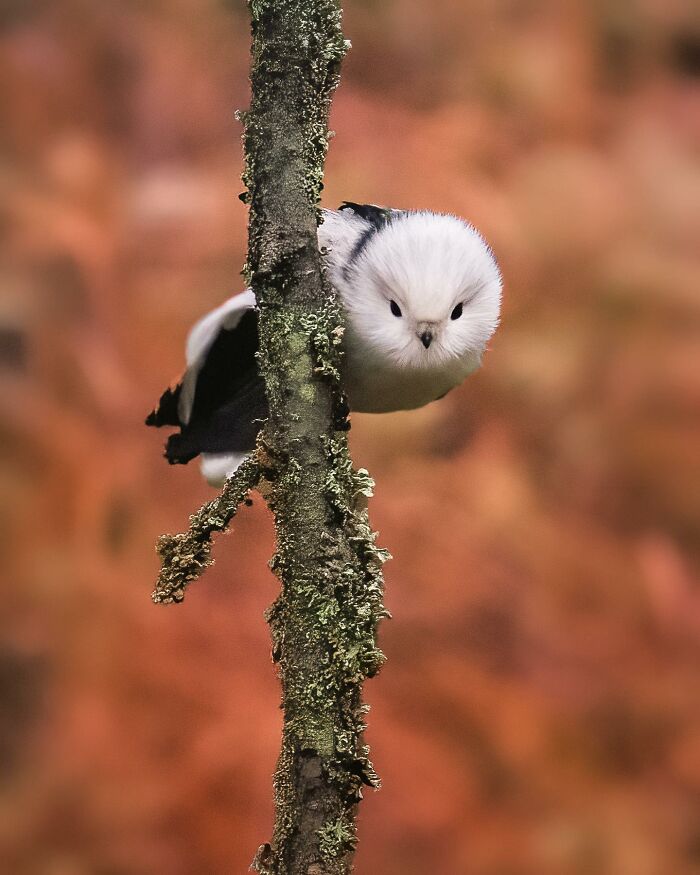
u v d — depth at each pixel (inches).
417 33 138.5
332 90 115.4
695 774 123.1
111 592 123.5
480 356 118.3
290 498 115.3
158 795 122.3
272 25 115.2
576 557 124.6
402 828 122.4
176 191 129.2
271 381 115.4
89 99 132.6
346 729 115.2
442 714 123.3
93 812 122.2
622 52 143.0
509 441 125.3
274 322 115.3
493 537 124.6
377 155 132.6
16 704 122.8
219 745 122.5
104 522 124.0
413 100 136.6
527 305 129.8
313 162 115.3
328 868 115.0
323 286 115.5
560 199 132.6
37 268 125.2
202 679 122.9
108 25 134.7
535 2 142.4
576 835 122.5
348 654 115.2
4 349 124.8
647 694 123.6
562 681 123.8
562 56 140.3
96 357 125.0
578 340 128.9
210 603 123.4
